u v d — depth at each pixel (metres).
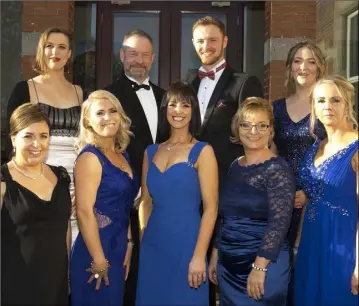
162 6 7.04
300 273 3.47
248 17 7.04
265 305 3.27
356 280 3.25
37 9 6.40
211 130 4.00
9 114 4.02
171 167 3.38
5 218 3.14
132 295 3.99
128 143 3.67
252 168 3.33
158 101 4.25
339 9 6.34
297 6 6.52
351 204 3.29
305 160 3.54
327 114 3.37
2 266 3.13
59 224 3.24
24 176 3.21
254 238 3.30
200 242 3.32
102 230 3.29
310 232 3.43
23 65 6.36
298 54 3.99
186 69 7.09
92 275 3.28
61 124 4.02
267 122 3.38
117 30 7.07
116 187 3.30
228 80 4.09
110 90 4.21
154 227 3.39
